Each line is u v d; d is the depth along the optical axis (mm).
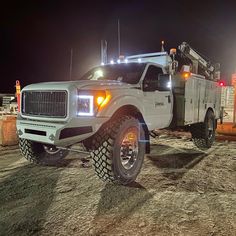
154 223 3102
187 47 7473
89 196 3865
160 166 5453
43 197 3812
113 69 5836
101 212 3371
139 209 3461
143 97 4980
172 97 6051
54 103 4090
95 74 6059
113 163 4102
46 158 5289
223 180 4613
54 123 3967
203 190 4137
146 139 4980
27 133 4227
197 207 3523
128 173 4371
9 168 5180
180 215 3299
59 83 4234
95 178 4633
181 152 6754
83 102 3994
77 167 5277
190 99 6258
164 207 3521
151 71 5656
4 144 7176
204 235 2850
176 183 4445
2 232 2889
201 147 7266
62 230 2943
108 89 4242
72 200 3721
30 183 4355
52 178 4609
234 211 3412
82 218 3215
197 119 6738
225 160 5980
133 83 5094
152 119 5289
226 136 8641
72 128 3891
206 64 8586
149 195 3920
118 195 3914
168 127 6312
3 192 3977
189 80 6137
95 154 4129
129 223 3102
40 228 2979
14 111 15000
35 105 4336
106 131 4141
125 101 4453
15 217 3225
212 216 3275
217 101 8352
